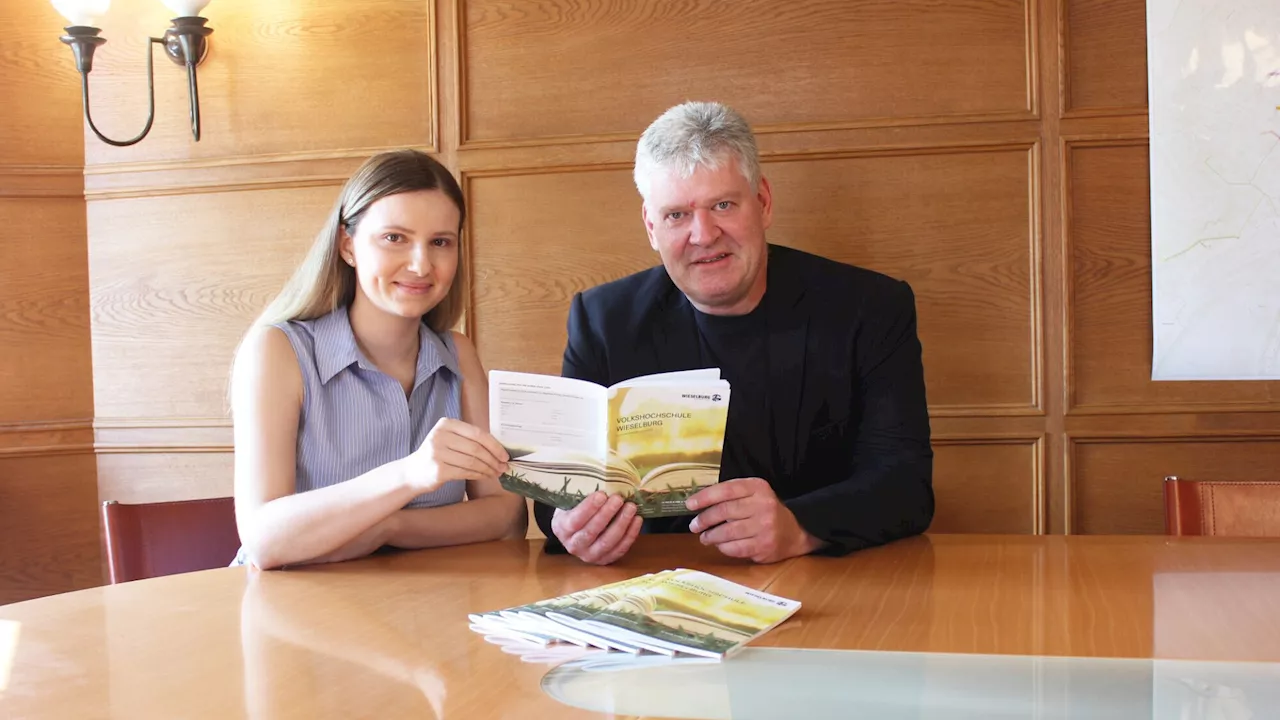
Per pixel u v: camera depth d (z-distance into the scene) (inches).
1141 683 38.9
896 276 95.6
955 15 94.0
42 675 41.1
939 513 95.8
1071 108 92.3
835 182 96.1
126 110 107.9
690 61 98.0
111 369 108.7
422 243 73.5
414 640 46.1
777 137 96.4
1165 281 91.1
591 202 99.7
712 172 73.3
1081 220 92.8
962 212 94.4
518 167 100.0
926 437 77.0
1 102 107.5
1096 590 54.6
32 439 107.6
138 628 48.4
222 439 106.0
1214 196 89.9
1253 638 45.1
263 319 76.8
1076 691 38.0
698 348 80.8
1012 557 63.7
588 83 99.7
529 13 100.3
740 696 37.7
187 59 103.3
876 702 37.0
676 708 36.4
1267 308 89.5
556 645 45.3
